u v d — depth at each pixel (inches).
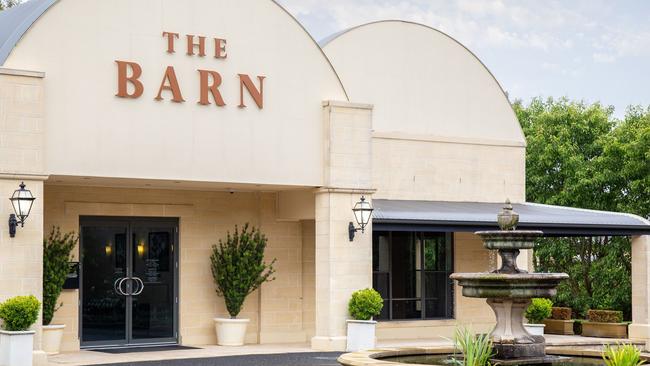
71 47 751.1
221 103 818.8
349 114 876.0
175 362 738.2
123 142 770.8
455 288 1027.9
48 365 714.2
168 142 791.7
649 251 987.9
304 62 866.8
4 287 705.0
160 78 791.7
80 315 849.5
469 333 516.7
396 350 597.6
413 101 1021.8
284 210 933.2
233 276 890.1
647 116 1258.6
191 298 900.6
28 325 690.8
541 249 1350.9
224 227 919.0
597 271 1274.6
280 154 847.7
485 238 598.9
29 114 723.4
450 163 1033.5
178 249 901.2
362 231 867.4
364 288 867.4
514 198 1077.8
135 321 880.3
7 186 712.4
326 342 843.4
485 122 1066.7
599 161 1253.7
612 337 1017.5
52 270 798.5
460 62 1056.2
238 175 824.9
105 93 764.6
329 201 860.6
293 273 948.0
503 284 569.3
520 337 577.6
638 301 990.4
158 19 792.9
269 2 850.8
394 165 997.8
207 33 817.5
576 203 1295.5
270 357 781.9
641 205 1217.4
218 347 873.5
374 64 1004.6
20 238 713.0
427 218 893.8
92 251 863.1
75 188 845.8
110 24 770.2
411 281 1006.4
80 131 752.3
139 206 877.8
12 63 724.0
